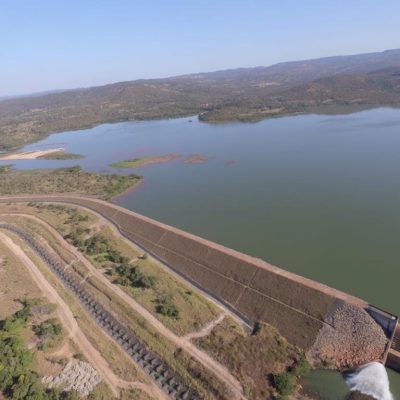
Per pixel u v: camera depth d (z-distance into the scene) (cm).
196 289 6638
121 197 12294
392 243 7544
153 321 5722
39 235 9225
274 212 9794
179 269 7262
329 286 6297
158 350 5159
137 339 5419
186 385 4603
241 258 6694
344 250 7494
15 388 4381
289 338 5247
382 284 6259
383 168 12088
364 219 8769
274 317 5581
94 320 5944
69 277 7244
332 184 11288
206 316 5769
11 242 8988
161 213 10594
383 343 4809
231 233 8825
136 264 7512
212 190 12100
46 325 5706
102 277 7062
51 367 4950
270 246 7975
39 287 6925
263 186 11869
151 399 4419
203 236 8812
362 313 5075
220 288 6450
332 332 5091
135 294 6419
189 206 10912
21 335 5547
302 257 7381
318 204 9962
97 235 8938
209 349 5088
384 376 4541
